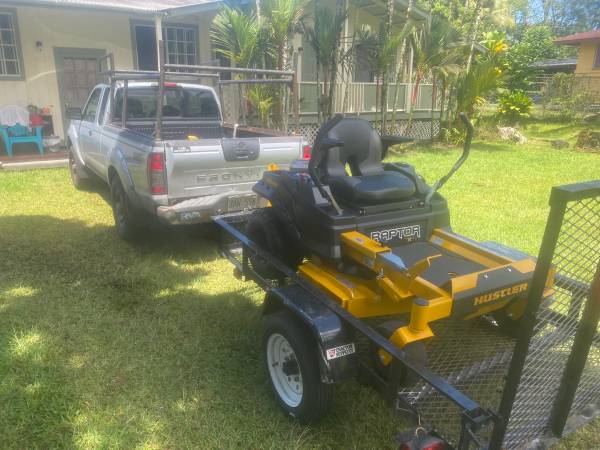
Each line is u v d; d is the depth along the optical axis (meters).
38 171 9.98
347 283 3.20
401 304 3.23
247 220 4.73
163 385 3.46
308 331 2.95
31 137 10.93
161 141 5.00
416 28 16.27
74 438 2.95
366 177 3.53
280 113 11.83
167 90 7.00
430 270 3.11
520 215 7.81
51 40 12.02
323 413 2.98
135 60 13.23
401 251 3.41
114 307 4.55
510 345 3.36
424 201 3.57
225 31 10.95
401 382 2.66
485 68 16.19
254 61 11.20
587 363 2.63
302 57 15.88
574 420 2.55
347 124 3.60
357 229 3.30
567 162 13.38
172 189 5.14
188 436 3.00
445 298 2.64
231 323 4.32
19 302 4.57
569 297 2.93
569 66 32.94
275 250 3.92
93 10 10.72
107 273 5.27
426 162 12.74
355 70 16.28
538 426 2.40
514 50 24.05
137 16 11.88
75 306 4.53
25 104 12.02
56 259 5.60
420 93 17.12
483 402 2.92
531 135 20.31
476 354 3.28
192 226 6.23
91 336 4.05
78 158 8.18
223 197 5.25
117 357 3.76
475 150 15.55
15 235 6.31
